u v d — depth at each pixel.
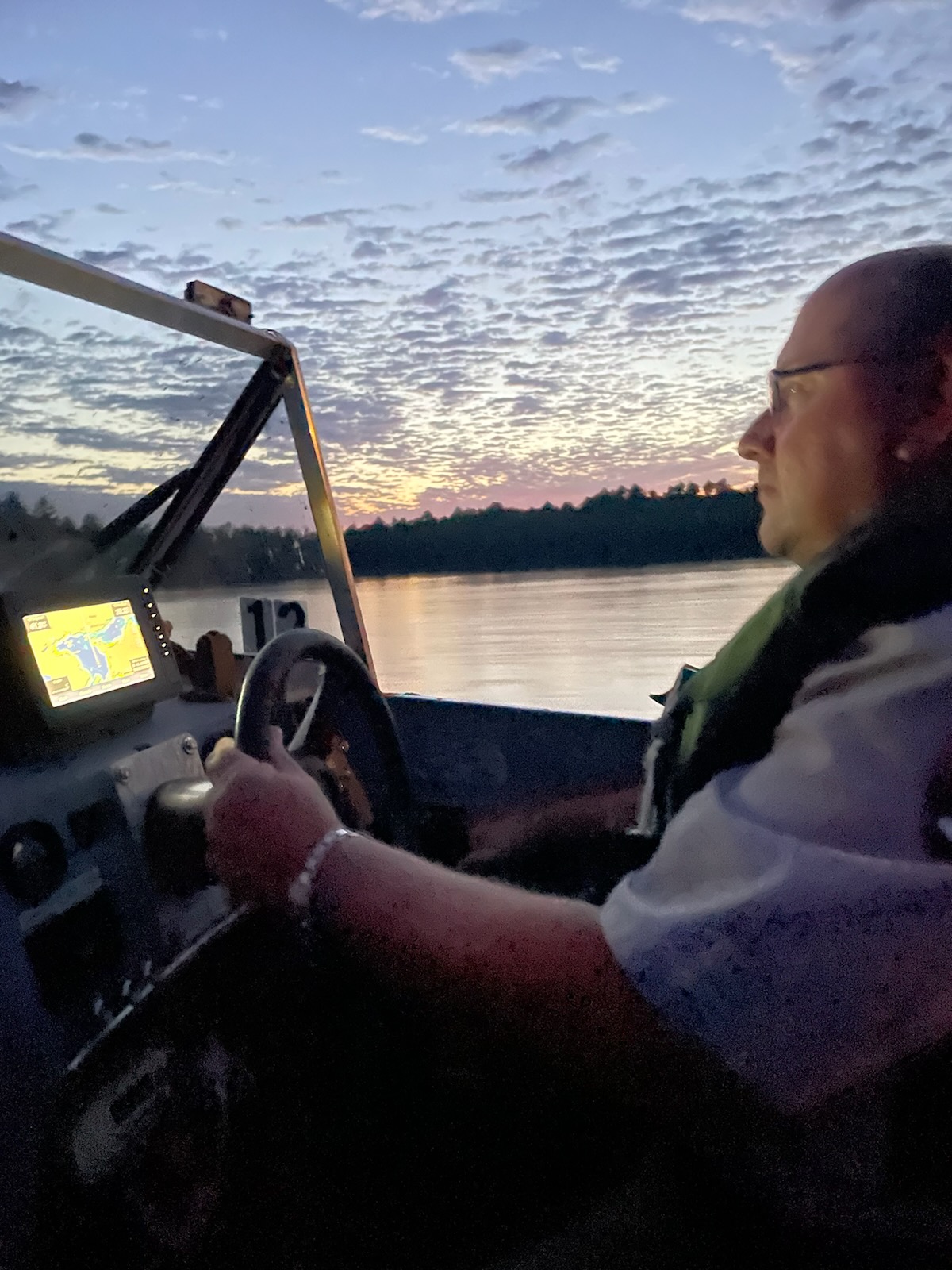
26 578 1.33
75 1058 1.05
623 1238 0.81
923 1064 0.62
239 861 0.89
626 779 1.83
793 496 0.78
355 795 1.50
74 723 1.20
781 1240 0.71
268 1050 1.30
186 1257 1.14
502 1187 1.17
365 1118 1.27
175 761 1.26
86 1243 1.02
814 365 0.74
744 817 0.65
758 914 0.60
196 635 1.63
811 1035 0.59
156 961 1.17
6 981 0.99
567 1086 1.21
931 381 0.68
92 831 1.14
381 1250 1.15
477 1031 0.73
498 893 0.77
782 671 0.72
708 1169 0.76
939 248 0.73
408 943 0.75
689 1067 0.64
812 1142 0.66
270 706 1.18
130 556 1.60
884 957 0.57
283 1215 1.19
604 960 0.66
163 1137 1.14
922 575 0.64
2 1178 0.93
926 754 0.59
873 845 0.59
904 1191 0.65
